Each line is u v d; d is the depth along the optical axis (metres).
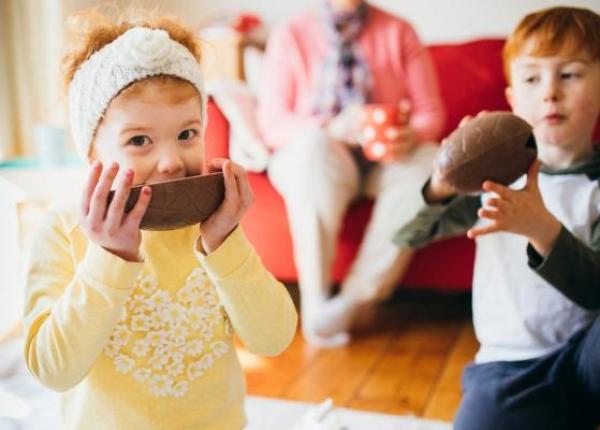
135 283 0.81
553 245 0.94
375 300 1.79
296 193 1.76
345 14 1.91
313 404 1.38
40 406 1.32
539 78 1.08
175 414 0.82
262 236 1.91
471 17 2.62
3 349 1.61
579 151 1.10
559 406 0.97
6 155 2.55
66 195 2.00
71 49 0.86
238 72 2.66
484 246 1.14
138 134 0.78
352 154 1.84
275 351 0.86
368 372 1.56
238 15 2.86
